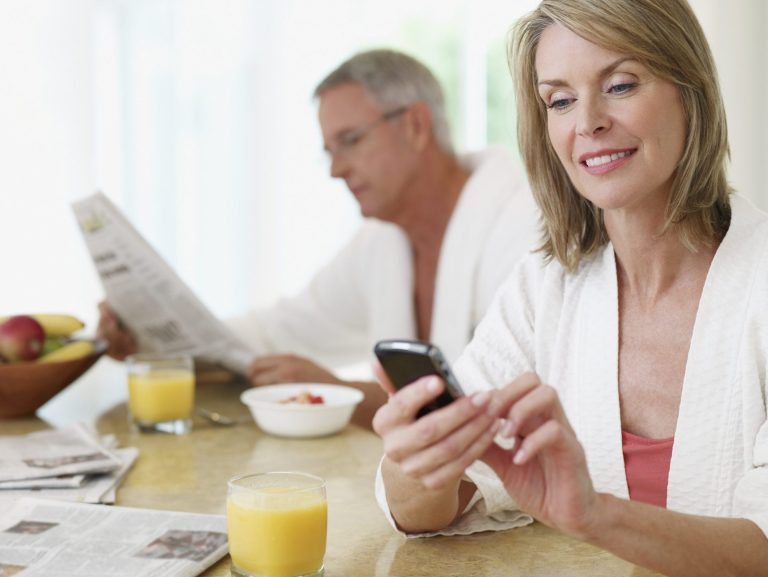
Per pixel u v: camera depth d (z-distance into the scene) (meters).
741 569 0.86
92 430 1.59
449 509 1.04
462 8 4.16
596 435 1.16
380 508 1.17
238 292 4.06
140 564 0.94
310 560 0.93
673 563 0.85
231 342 1.95
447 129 2.23
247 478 0.97
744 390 1.04
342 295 2.49
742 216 1.09
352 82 2.15
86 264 3.77
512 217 2.08
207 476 1.31
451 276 2.13
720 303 1.07
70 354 1.73
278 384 1.90
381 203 2.22
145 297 1.91
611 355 1.16
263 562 0.91
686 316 1.12
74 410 1.81
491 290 2.08
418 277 2.36
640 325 1.16
